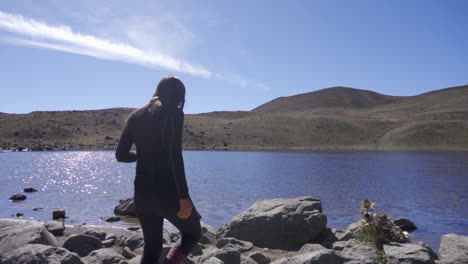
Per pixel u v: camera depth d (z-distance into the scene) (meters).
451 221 12.23
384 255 6.25
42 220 11.70
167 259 3.11
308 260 5.07
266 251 7.49
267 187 20.77
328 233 8.44
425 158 54.19
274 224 8.18
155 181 3.03
